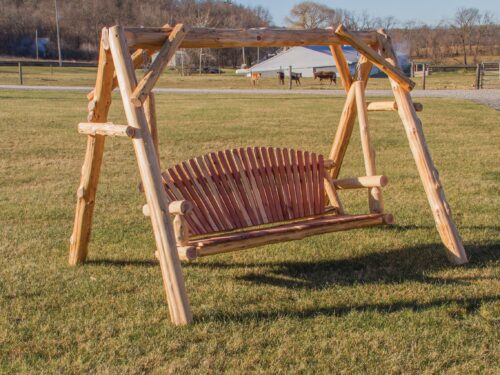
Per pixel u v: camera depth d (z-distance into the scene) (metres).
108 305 4.67
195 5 131.12
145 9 128.12
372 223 5.73
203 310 4.56
